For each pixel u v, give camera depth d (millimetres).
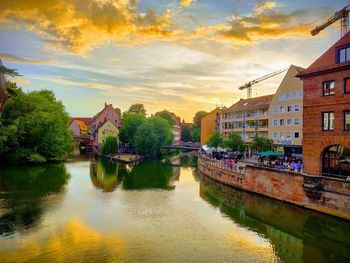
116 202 29609
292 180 28453
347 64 24578
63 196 31375
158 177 47719
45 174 45125
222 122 85938
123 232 21047
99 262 16328
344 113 25141
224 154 61000
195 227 22562
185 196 33344
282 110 59875
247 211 27188
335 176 25750
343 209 23484
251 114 72875
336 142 25438
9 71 30984
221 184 41438
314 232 21734
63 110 72250
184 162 76562
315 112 27234
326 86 26703
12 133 50438
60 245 18500
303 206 27125
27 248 17953
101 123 100812
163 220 24078
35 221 22906
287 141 58438
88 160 71312
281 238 20625
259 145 51500
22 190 33344
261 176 33031
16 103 55281
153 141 85000
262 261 17156
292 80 57938
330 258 17656
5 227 21422
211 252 18125
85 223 22781
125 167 59906
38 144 59062
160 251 18031
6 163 54906
